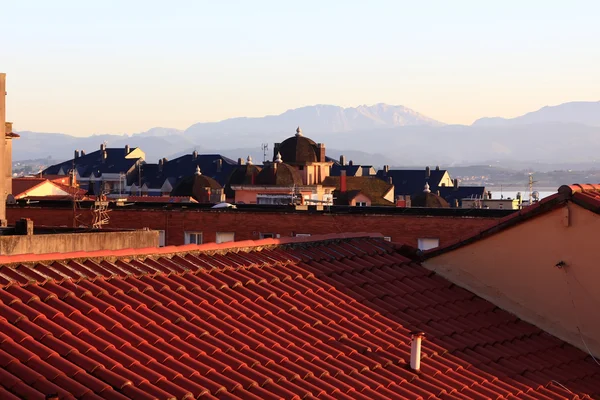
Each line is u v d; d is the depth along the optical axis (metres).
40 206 70.25
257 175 123.25
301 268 23.12
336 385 17.38
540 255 24.14
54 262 18.23
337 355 18.77
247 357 17.09
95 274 18.34
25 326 15.46
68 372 14.51
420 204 120.38
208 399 15.17
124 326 16.70
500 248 24.77
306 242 24.89
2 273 17.08
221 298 19.56
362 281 23.56
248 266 21.88
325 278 22.98
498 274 24.77
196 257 21.41
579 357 23.42
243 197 121.94
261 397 15.92
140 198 102.25
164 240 68.25
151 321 17.17
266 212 66.38
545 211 23.92
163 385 15.09
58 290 17.05
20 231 34.19
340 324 20.55
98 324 16.38
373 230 63.19
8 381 13.75
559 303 23.88
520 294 24.41
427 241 62.09
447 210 62.47
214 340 17.34
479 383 20.00
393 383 18.34
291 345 18.41
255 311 19.56
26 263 17.67
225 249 22.41
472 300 24.86
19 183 104.06
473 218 61.19
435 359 20.48
